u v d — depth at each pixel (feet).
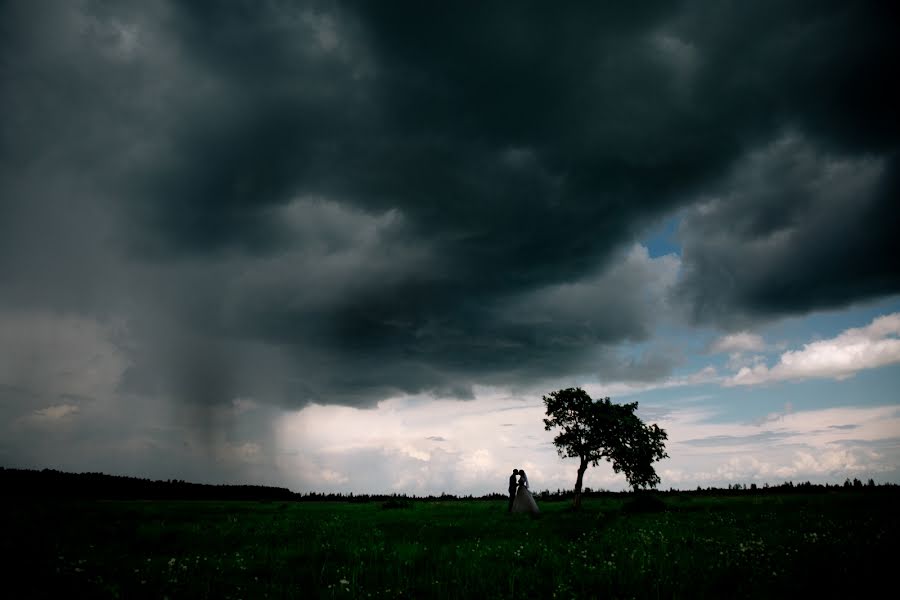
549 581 33.06
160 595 28.60
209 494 191.52
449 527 66.33
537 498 198.39
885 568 32.65
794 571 33.09
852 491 147.02
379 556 43.24
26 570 32.22
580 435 132.16
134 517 73.77
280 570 36.83
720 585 30.91
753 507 95.81
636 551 41.50
